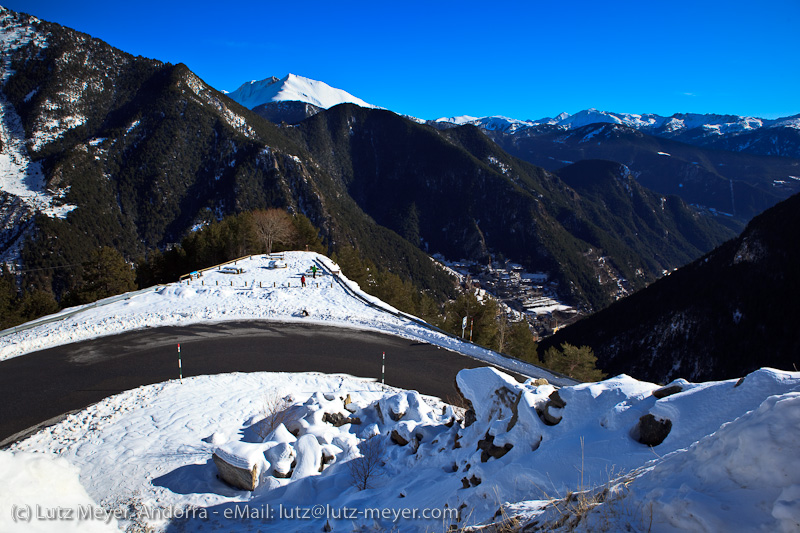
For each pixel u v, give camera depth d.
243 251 57.25
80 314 27.31
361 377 19.59
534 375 20.95
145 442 13.02
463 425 8.50
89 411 15.50
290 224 60.81
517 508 4.52
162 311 27.88
